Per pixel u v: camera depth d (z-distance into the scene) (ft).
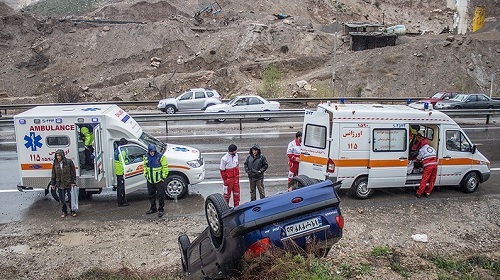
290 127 75.72
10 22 164.96
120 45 159.63
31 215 36.76
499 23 176.96
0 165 52.80
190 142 64.03
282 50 157.79
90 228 33.68
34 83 148.25
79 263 28.19
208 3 206.59
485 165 41.04
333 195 18.65
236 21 179.01
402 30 164.86
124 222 34.76
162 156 35.40
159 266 27.61
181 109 94.58
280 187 43.52
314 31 164.96
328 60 150.20
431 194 40.93
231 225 17.79
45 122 37.68
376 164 38.09
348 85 132.77
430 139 40.57
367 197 39.17
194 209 37.52
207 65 153.17
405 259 23.79
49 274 26.81
